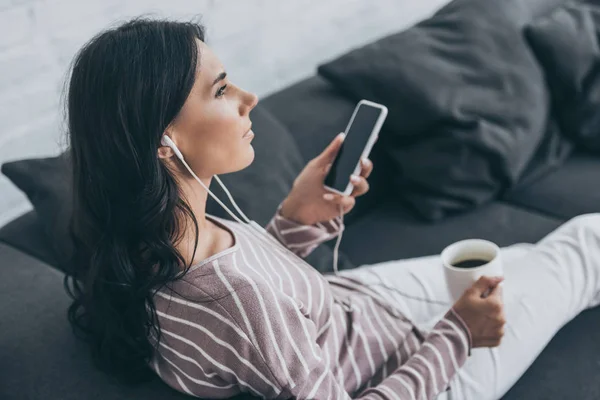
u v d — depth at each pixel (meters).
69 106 0.97
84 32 1.74
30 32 1.64
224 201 1.42
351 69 1.78
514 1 1.95
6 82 1.62
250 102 1.03
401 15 2.61
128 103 0.92
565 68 1.90
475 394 1.19
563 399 1.22
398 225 1.73
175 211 0.99
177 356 1.01
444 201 1.73
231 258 1.00
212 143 0.99
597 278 1.35
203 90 0.97
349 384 1.14
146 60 0.92
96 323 1.08
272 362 0.94
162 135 0.95
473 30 1.84
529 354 1.25
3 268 1.30
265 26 2.15
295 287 1.08
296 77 2.31
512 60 1.84
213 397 1.04
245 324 0.93
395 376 1.08
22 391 1.07
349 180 1.23
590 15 2.00
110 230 0.99
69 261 1.21
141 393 1.06
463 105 1.74
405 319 1.25
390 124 1.76
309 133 1.71
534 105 1.83
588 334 1.34
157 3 1.87
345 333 1.17
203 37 1.02
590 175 1.85
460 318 1.12
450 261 1.24
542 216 1.73
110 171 0.95
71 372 1.09
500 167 1.76
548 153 1.90
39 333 1.15
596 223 1.38
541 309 1.28
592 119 1.92
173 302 0.98
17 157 1.68
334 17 2.36
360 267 1.48
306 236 1.29
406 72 1.75
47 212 1.37
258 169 1.50
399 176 1.80
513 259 1.41
